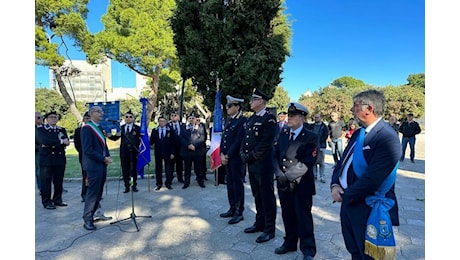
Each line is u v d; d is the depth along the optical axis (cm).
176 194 577
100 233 383
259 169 348
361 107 198
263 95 361
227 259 310
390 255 185
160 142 625
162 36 1509
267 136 343
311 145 295
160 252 329
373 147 192
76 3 1466
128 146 570
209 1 608
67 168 885
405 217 432
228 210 472
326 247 334
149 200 536
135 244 350
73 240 361
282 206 315
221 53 609
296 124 301
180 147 655
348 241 208
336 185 219
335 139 777
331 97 3288
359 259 203
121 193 585
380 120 198
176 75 1738
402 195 557
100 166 403
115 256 320
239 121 433
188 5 637
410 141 969
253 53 611
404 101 3198
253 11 598
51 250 334
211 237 368
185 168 634
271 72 640
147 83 2031
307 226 298
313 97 3675
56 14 1392
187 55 654
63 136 515
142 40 1467
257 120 357
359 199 195
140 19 1495
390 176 191
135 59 1589
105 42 1499
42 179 491
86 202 398
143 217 443
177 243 351
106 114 525
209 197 554
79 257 317
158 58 1533
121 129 566
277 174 307
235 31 618
